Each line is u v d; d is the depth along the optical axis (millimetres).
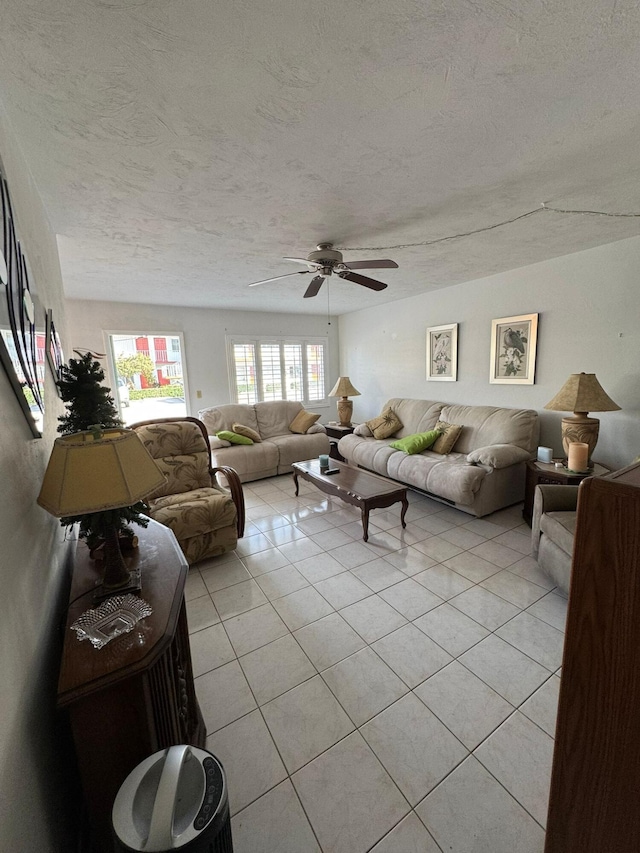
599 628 731
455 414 4238
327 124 1423
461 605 2104
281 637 1896
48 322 1816
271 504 3861
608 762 752
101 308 4750
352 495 2980
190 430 3121
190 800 761
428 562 2580
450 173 1817
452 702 1506
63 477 1006
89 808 932
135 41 1017
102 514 1162
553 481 2879
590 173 1840
